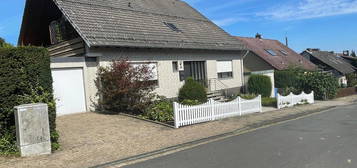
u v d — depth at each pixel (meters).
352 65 53.44
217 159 7.02
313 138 9.04
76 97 13.77
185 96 16.80
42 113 7.80
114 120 12.03
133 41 15.53
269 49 34.09
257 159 6.86
